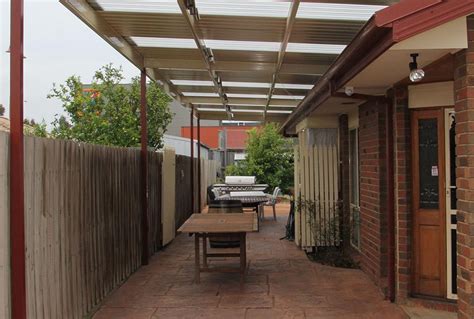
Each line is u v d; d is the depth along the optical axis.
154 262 7.95
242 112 13.59
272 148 20.03
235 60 7.27
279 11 5.01
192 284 6.45
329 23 5.32
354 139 8.24
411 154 5.24
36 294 3.99
